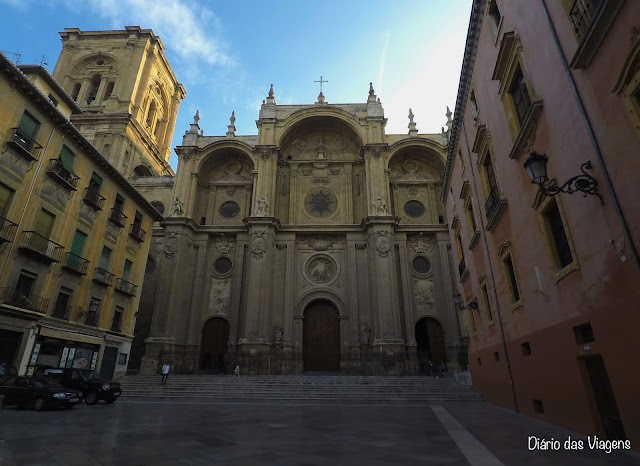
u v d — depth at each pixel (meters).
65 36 48.97
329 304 33.72
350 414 13.56
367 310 31.97
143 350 31.88
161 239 35.22
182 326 31.95
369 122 38.19
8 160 17.06
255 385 22.12
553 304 9.39
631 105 5.94
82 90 45.66
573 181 7.82
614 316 6.85
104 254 23.89
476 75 14.52
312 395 20.06
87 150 21.97
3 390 14.79
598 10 6.28
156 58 50.81
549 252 9.36
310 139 40.62
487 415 12.26
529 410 11.33
